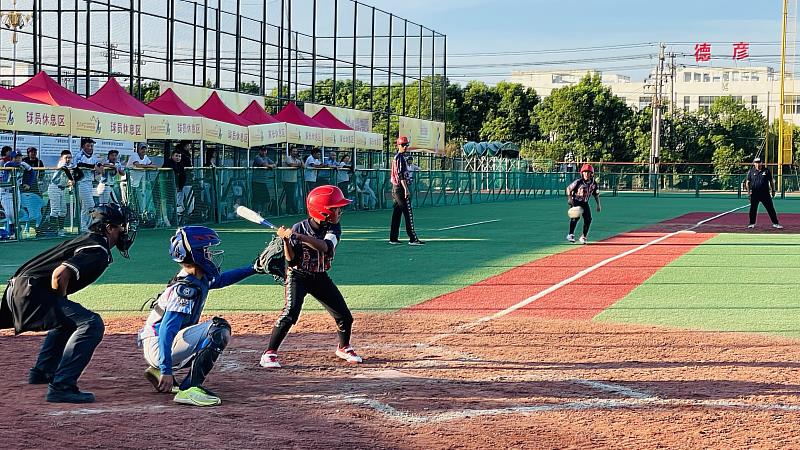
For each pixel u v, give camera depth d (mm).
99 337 6781
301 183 27719
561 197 49844
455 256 16828
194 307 6906
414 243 18906
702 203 43188
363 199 31391
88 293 12008
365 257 16516
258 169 25500
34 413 6344
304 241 7754
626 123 83875
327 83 43125
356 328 9852
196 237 6840
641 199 48688
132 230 6957
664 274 14570
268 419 6312
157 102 24500
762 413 6609
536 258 16703
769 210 25203
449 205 38250
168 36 31875
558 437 6008
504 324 10117
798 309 11234
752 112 88938
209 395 6648
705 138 85312
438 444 5824
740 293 12539
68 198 19203
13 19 31375
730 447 5840
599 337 9414
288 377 7637
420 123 46000
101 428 6012
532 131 86562
